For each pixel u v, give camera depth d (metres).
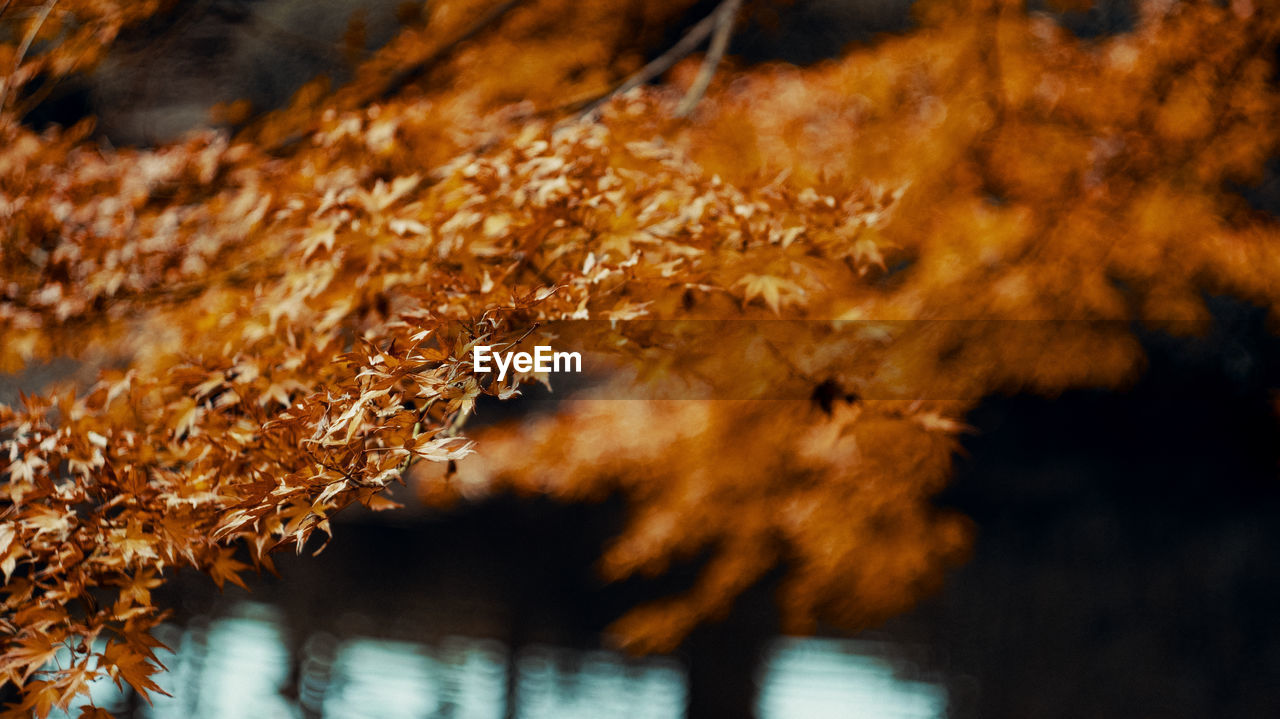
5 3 2.86
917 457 3.93
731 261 2.22
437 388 1.58
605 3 4.19
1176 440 8.34
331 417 1.59
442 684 10.05
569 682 10.02
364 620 10.20
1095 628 8.67
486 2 4.02
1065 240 3.56
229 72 6.35
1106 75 3.47
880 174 3.77
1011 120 3.64
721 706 9.43
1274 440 7.93
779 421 3.83
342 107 3.33
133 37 3.61
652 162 2.41
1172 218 3.50
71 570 1.85
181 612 9.64
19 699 2.41
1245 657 8.10
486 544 9.84
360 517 9.02
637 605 9.90
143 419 2.10
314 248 2.15
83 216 2.77
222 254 2.80
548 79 4.11
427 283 2.12
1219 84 3.32
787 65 4.16
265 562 1.87
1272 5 3.17
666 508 4.73
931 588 4.79
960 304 3.49
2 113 2.85
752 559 4.84
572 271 2.10
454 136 2.92
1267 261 3.58
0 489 1.90
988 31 3.50
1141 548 8.73
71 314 2.68
